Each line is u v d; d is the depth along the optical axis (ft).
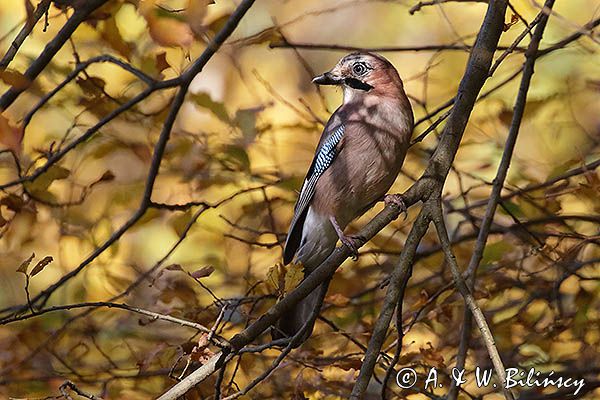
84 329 34.55
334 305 31.35
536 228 35.63
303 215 32.55
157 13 27.78
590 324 32.40
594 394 35.81
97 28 31.19
